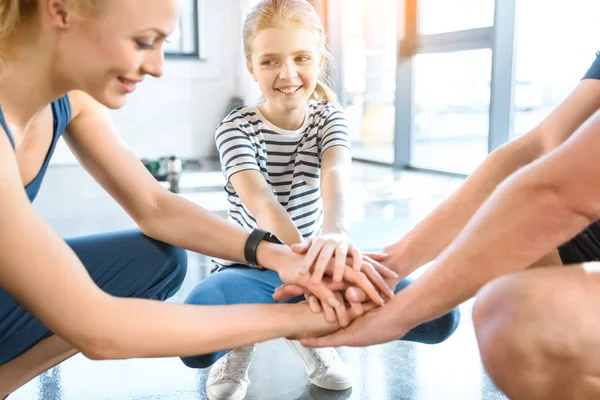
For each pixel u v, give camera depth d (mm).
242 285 1202
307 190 1493
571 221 694
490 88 3771
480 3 3949
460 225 1062
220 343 846
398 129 4777
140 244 1152
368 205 3404
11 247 725
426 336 1210
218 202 3625
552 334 610
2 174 720
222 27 6137
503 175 1055
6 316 993
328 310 943
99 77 779
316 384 1405
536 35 3711
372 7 5488
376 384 1405
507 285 651
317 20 1448
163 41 787
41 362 1092
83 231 2988
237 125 1438
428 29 4582
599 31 3461
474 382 1404
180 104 6148
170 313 818
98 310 771
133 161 1148
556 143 1055
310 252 1005
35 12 776
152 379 1471
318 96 1606
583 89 1072
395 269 1081
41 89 854
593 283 621
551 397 642
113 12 729
